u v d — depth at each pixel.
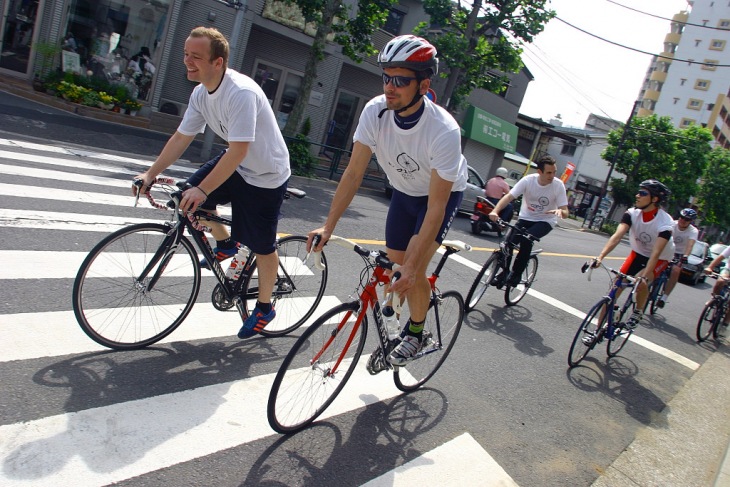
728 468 3.58
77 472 2.18
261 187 3.28
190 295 3.51
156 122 13.48
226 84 3.04
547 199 5.92
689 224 8.09
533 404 4.06
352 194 2.99
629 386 4.96
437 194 2.76
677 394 5.06
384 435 3.11
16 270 3.86
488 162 25.62
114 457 2.33
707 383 5.64
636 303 5.46
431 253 3.17
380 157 3.07
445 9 15.91
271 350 3.74
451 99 17.86
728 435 4.34
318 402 3.03
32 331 3.15
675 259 8.34
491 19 15.52
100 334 3.16
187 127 3.29
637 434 3.99
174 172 9.30
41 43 12.47
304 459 2.70
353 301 3.04
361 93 20.61
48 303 3.50
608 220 35.41
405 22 20.70
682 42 69.38
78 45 13.19
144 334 3.36
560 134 33.16
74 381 2.80
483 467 3.04
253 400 3.07
